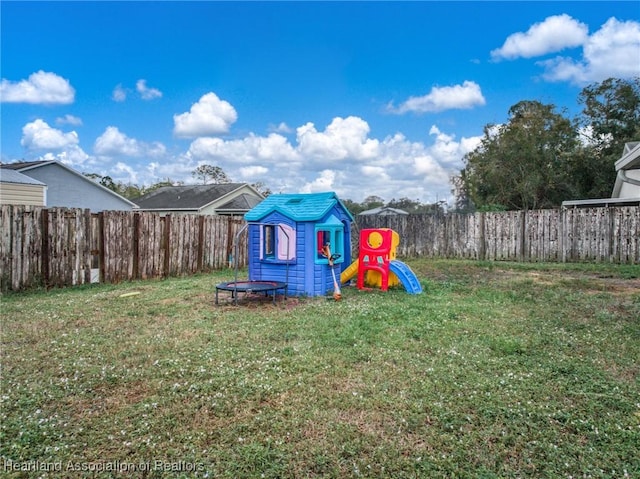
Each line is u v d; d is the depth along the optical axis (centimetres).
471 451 251
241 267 1239
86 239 879
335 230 835
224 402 314
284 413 297
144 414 297
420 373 371
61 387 344
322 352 425
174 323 554
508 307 644
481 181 2453
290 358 408
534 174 2212
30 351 435
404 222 1556
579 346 450
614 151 2241
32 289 794
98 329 524
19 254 780
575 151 2284
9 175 1281
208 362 398
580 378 360
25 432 270
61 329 525
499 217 1388
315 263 771
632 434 267
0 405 309
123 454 250
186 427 280
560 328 520
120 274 930
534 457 246
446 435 268
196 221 1096
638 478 225
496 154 2347
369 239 837
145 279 971
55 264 830
